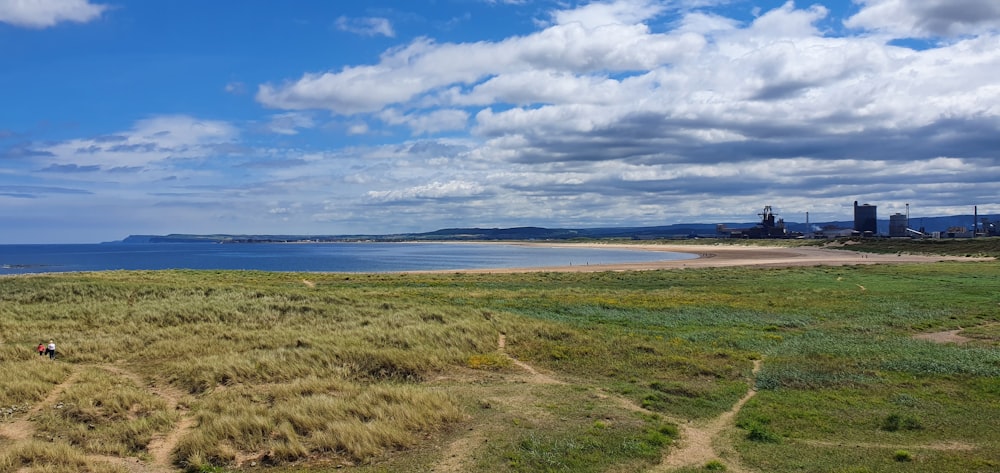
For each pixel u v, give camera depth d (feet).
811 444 52.85
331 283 222.28
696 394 69.62
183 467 47.14
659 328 117.60
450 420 56.59
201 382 69.05
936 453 50.24
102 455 49.01
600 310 141.90
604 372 80.89
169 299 125.39
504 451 48.60
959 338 109.81
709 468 46.39
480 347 93.25
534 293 182.09
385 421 53.78
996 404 66.23
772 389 72.95
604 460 47.50
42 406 60.44
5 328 95.96
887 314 137.39
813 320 129.59
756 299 166.40
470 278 258.57
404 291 181.06
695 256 560.20
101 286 135.44
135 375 74.23
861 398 68.90
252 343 89.56
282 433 51.72
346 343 87.66
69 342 87.10
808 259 450.30
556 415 59.31
